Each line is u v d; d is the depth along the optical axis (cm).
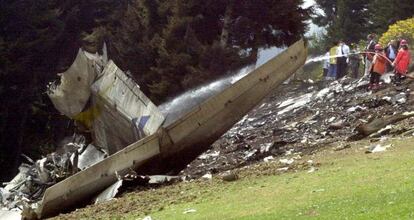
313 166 2084
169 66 4709
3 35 6306
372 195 1452
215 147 3519
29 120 6588
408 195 1385
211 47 4559
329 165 2042
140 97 2703
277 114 4072
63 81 2767
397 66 3666
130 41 5247
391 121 2694
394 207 1299
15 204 2708
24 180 2889
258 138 3450
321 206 1430
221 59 4538
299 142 2972
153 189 2289
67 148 2941
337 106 3634
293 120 3741
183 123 2631
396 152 2061
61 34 6588
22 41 6166
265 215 1445
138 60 5109
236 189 1914
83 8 6831
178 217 1600
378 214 1264
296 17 4762
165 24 5025
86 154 2866
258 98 2797
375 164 1892
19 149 6419
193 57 4694
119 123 2772
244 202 1662
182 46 4709
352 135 2711
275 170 2139
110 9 6825
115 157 2473
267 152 2842
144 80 5012
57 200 2338
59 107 2845
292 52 2870
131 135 2764
